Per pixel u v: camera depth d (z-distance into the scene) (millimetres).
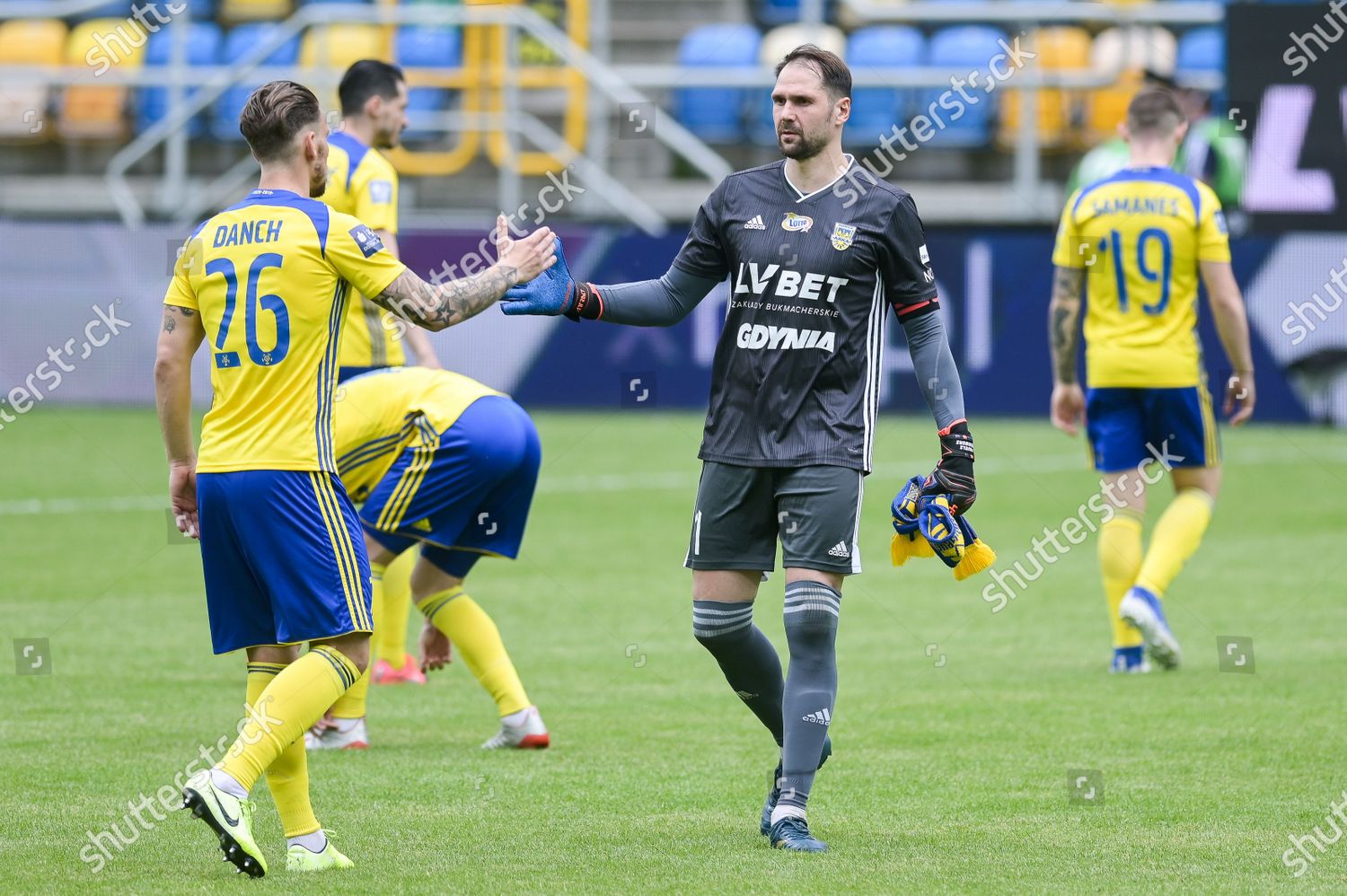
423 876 13602
